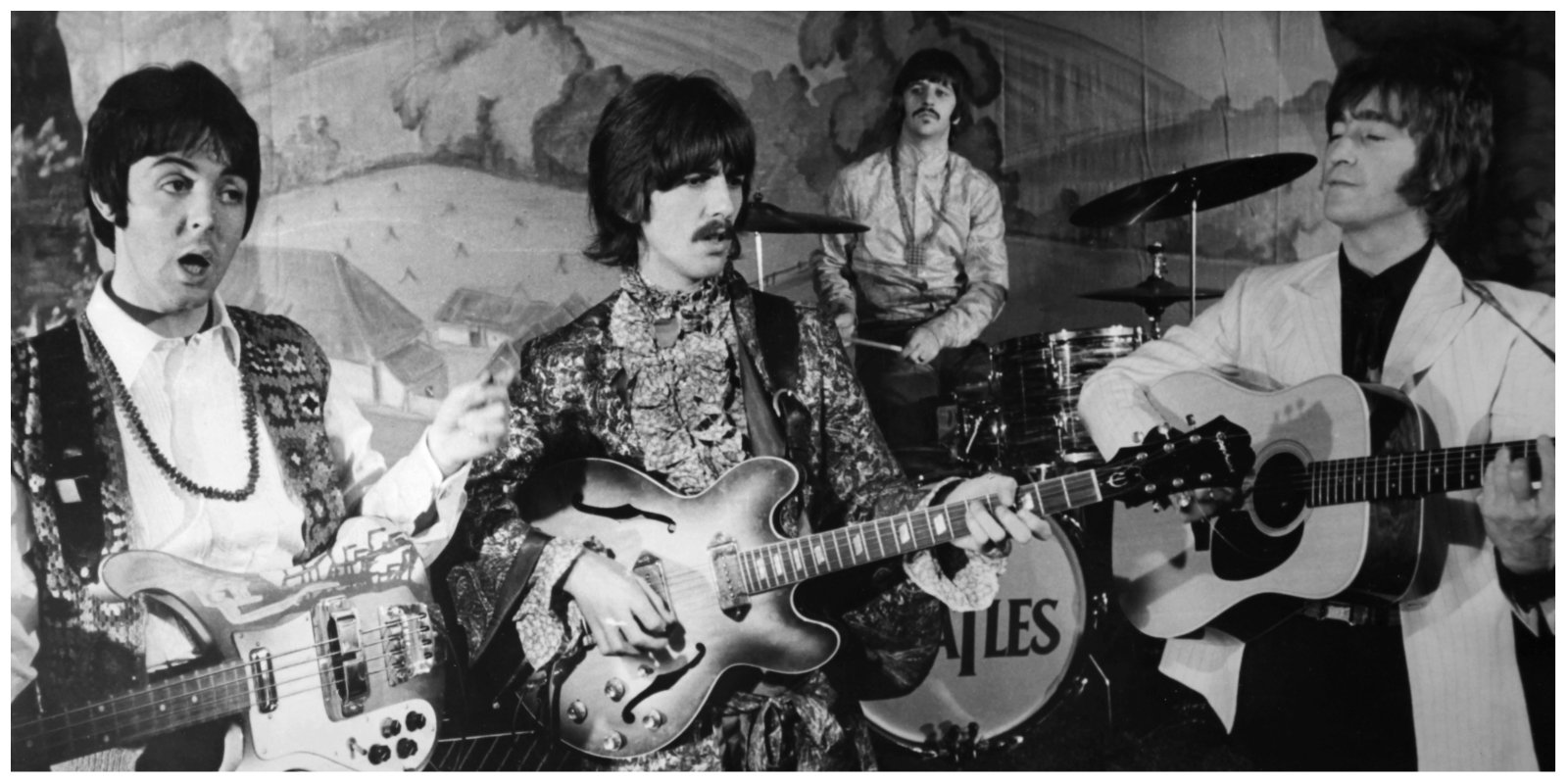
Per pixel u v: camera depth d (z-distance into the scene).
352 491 2.95
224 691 2.90
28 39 2.94
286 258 2.98
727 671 2.86
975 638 2.96
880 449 3.01
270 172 2.99
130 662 2.88
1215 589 2.99
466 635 2.91
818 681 2.92
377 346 2.98
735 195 3.04
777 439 2.98
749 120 3.06
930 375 3.05
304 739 2.90
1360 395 2.95
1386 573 2.92
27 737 2.86
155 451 2.92
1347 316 3.10
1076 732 2.99
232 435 2.94
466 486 2.96
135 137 2.94
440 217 3.00
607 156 3.02
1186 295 3.11
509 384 2.98
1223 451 2.65
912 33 3.13
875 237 3.09
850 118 3.11
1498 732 3.01
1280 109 3.18
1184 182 3.12
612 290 3.01
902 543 2.83
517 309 3.00
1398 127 3.13
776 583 2.86
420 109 3.02
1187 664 3.01
